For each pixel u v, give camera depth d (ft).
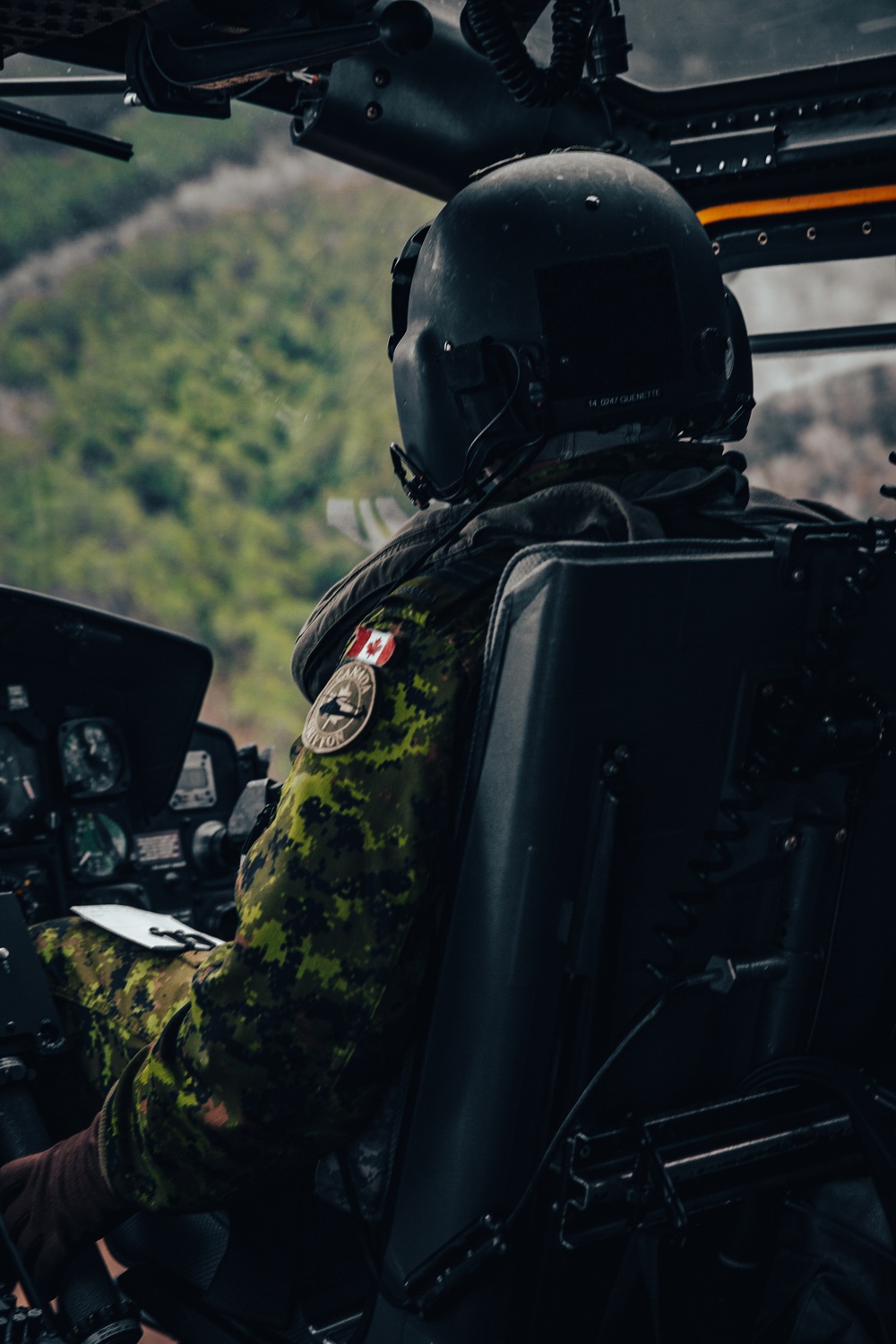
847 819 3.77
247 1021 3.37
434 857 3.32
